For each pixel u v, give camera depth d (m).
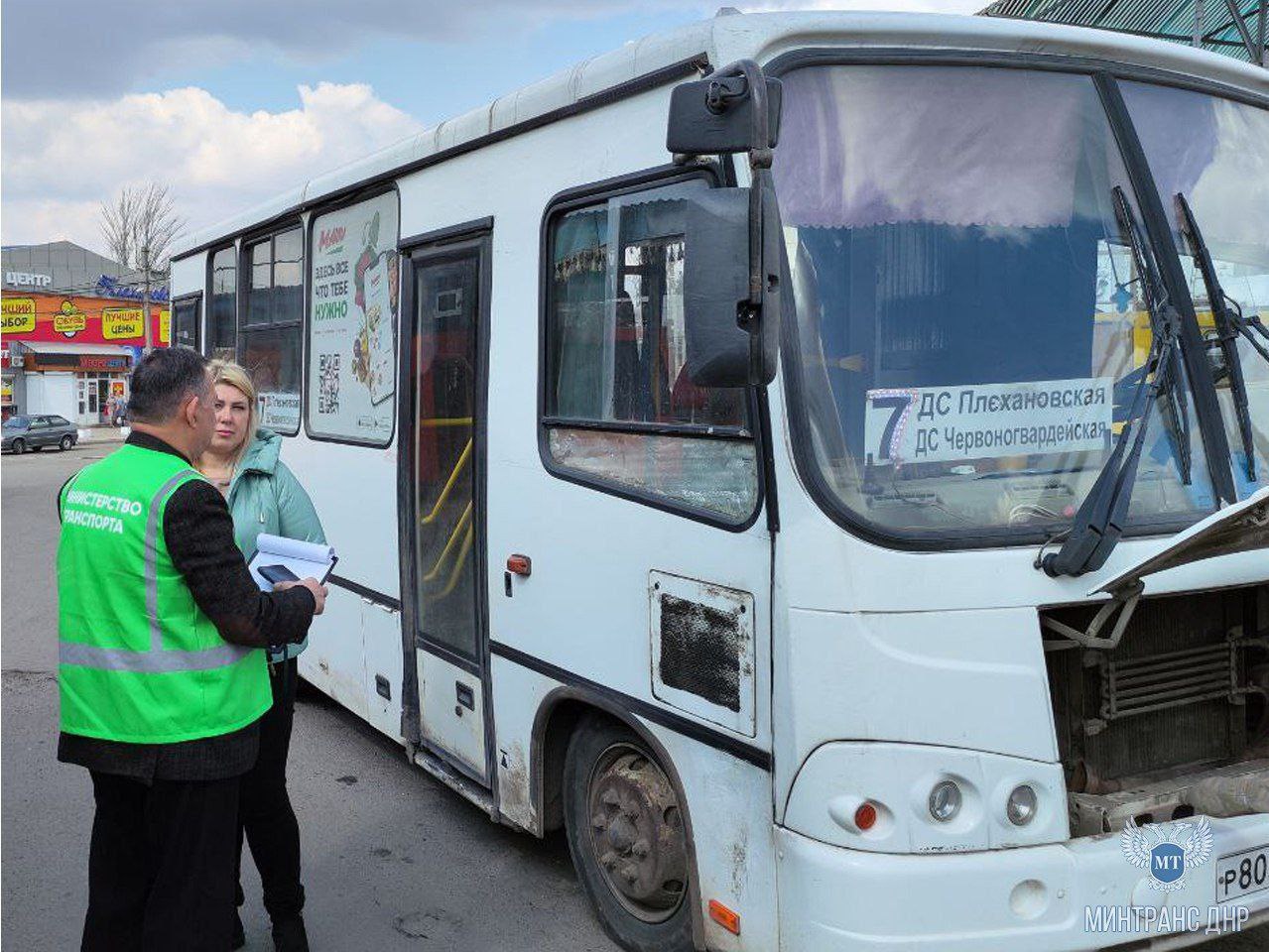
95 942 3.17
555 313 3.97
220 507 3.02
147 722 2.96
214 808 3.06
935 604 2.83
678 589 3.31
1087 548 2.87
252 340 7.19
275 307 6.82
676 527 3.31
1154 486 3.16
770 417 2.93
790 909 2.90
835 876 2.78
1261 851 3.04
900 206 3.09
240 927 4.07
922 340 3.04
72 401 55.06
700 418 3.24
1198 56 3.52
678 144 2.84
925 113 3.17
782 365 2.92
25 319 53.41
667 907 3.72
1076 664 3.10
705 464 3.21
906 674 2.80
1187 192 3.43
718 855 3.20
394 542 5.25
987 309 3.12
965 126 3.20
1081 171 3.30
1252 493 3.27
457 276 4.66
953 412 3.03
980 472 3.03
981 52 3.25
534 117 4.04
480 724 4.52
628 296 3.56
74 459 39.38
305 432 6.32
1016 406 3.09
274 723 3.72
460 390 4.62
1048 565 2.92
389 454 5.28
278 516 3.95
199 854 3.04
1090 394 3.17
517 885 4.59
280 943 3.83
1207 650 3.31
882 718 2.79
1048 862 2.81
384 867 4.78
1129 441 3.13
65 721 3.08
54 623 10.13
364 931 4.21
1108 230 3.28
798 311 2.96
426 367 4.94
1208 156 3.51
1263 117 3.69
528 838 5.07
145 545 2.95
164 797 3.03
